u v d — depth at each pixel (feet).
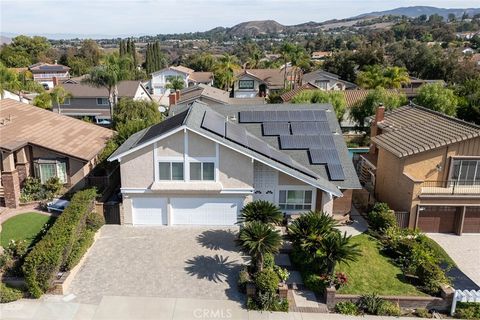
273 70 308.60
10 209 88.12
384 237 80.28
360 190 99.96
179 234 80.38
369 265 71.51
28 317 56.03
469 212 85.56
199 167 79.25
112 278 65.67
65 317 56.29
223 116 98.84
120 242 76.89
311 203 86.38
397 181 90.02
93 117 209.26
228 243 77.25
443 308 60.70
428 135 89.30
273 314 58.34
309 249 65.10
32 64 433.89
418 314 59.62
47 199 92.32
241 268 69.00
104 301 60.03
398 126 102.53
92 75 173.78
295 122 98.32
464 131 84.69
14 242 68.90
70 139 104.88
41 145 94.43
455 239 84.33
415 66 326.24
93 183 95.55
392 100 159.12
